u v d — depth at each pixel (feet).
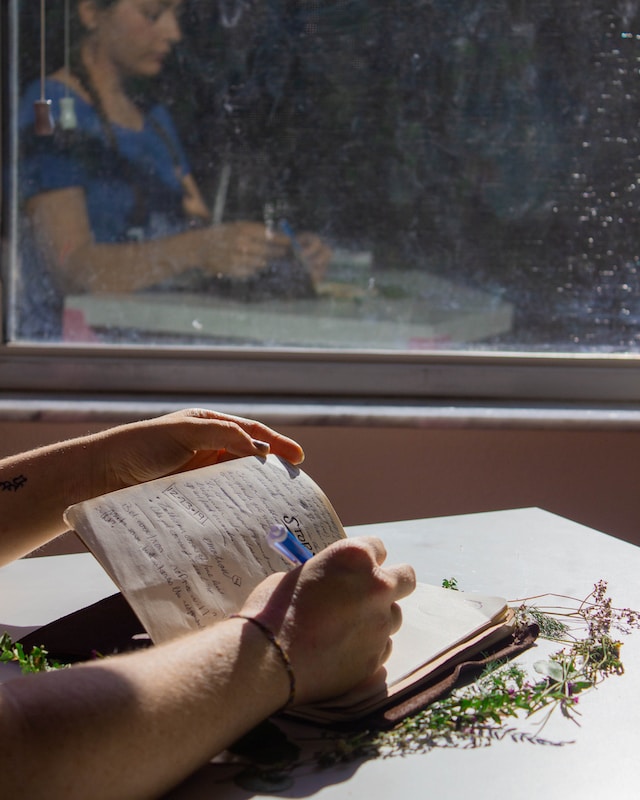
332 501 5.44
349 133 5.53
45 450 2.85
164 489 2.28
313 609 1.87
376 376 5.71
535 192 5.61
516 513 3.96
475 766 1.76
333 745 1.83
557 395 5.73
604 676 2.18
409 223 5.62
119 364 5.67
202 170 5.54
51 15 5.37
